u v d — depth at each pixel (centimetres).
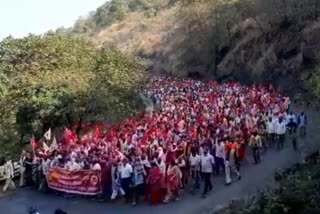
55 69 3212
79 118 3067
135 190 1948
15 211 1994
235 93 4338
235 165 2112
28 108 2878
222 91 4612
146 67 8538
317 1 4488
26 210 1992
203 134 2389
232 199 1778
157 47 9256
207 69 6381
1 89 2962
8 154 2650
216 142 2167
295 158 2214
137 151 2116
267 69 4822
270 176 1995
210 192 1975
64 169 2134
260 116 2731
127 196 1964
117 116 3241
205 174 1947
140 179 1950
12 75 3133
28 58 3275
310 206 1225
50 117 2956
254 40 5281
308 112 3158
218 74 5944
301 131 2598
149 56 9281
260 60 4941
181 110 3522
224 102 3769
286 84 4391
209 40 6219
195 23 6538
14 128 2853
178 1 7700
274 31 4912
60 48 3316
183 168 2014
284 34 4728
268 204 1274
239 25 5681
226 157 2131
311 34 4216
